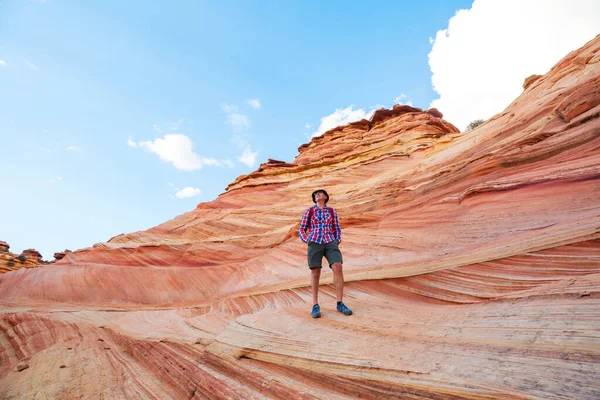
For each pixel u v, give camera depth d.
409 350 3.24
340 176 20.39
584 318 2.84
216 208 22.30
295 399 3.12
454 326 3.59
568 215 5.29
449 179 9.41
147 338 6.56
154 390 4.60
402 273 5.85
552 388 2.12
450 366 2.76
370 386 2.91
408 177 14.26
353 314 4.72
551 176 6.50
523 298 3.78
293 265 10.06
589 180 5.78
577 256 4.16
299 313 5.13
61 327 8.88
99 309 11.36
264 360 3.93
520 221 5.93
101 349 6.83
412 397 2.61
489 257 5.06
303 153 30.94
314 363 3.47
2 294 14.62
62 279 14.45
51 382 5.21
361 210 11.52
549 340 2.71
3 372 6.48
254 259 12.45
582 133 7.36
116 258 15.92
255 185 24.61
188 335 6.11
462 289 4.98
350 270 7.18
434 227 7.62
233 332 4.86
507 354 2.70
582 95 8.43
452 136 17.91
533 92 13.98
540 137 8.51
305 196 19.45
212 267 13.21
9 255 38.22
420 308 4.71
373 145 24.08
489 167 8.45
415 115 26.55
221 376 4.05
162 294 12.52
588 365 2.24
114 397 4.54
